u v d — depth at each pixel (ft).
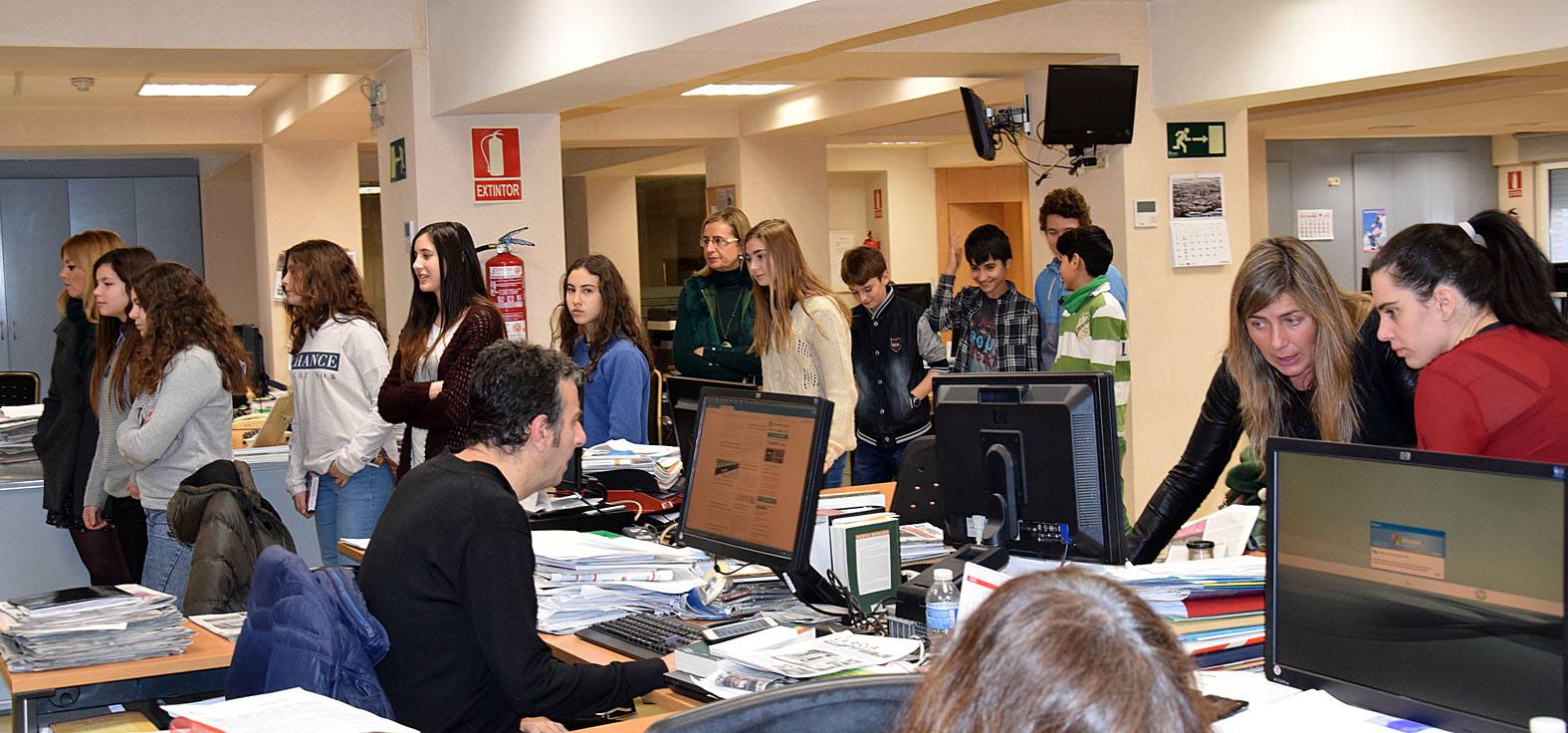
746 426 9.61
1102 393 8.86
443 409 13.39
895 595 9.56
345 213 33.37
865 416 17.94
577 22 16.34
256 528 11.87
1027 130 22.79
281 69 21.53
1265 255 8.79
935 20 18.85
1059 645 2.69
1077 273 16.22
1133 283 21.39
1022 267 49.55
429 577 7.83
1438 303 7.54
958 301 19.54
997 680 2.71
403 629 7.81
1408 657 5.96
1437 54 17.37
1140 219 21.34
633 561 9.78
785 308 14.94
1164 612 7.59
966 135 37.93
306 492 15.43
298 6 19.60
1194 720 2.68
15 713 9.55
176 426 13.87
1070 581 2.89
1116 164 21.35
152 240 36.96
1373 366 8.68
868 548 9.48
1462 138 43.45
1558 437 7.07
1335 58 18.65
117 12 18.44
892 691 4.60
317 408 15.03
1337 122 35.01
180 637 9.84
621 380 15.66
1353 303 9.27
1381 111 31.24
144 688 10.28
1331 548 6.30
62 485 16.31
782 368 15.20
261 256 33.71
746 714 4.42
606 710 8.00
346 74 23.41
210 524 11.55
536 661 7.66
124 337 15.29
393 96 21.20
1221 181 21.88
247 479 12.28
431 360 14.08
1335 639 6.27
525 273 21.16
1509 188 43.57
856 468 18.17
